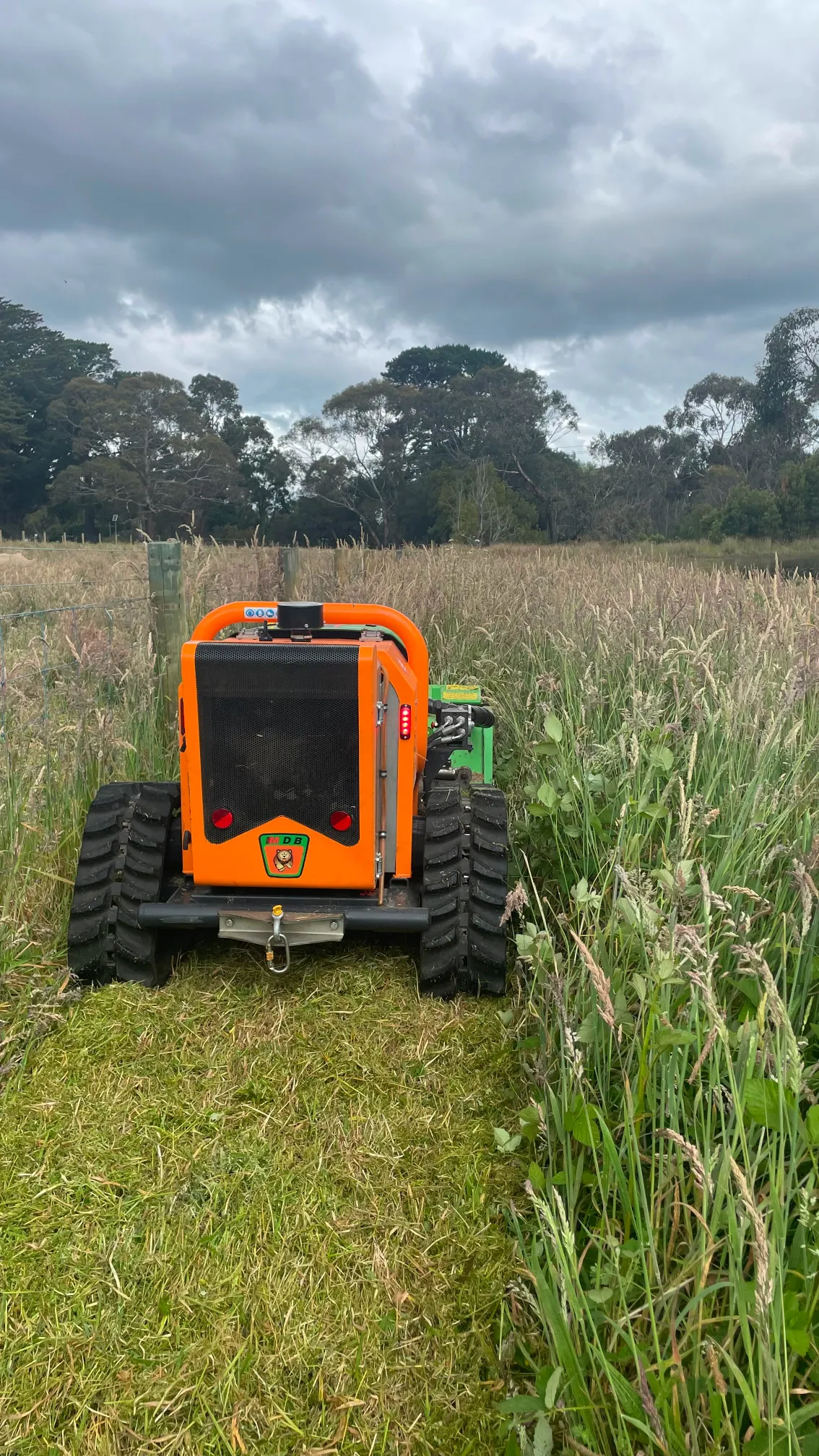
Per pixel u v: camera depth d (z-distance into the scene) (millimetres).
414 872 4164
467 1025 3691
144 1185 2928
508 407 73125
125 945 3854
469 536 55344
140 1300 2568
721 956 3316
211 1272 2646
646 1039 2625
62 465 90562
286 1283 2615
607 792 4426
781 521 44719
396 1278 2633
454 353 109000
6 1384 2348
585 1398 2107
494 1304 2547
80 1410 2287
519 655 8367
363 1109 3250
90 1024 3658
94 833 3984
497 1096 3314
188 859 3889
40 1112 3213
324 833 3654
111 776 5531
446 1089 3348
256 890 3859
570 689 6070
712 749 4625
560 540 69312
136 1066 3451
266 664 3541
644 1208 2375
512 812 5352
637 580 9023
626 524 66438
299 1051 3531
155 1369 2385
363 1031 3648
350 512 80188
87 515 83250
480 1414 2281
